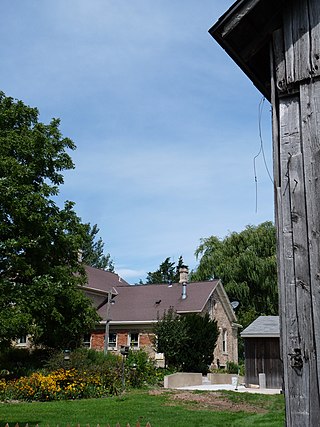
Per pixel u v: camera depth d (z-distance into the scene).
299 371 4.11
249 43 5.16
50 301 21.75
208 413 13.32
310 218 4.37
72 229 24.67
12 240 21.38
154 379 22.00
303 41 4.80
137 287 37.81
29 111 24.58
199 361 27.33
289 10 4.96
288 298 4.31
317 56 4.68
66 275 23.50
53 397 16.41
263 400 16.17
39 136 23.58
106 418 12.26
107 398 16.72
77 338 24.53
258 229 40.88
